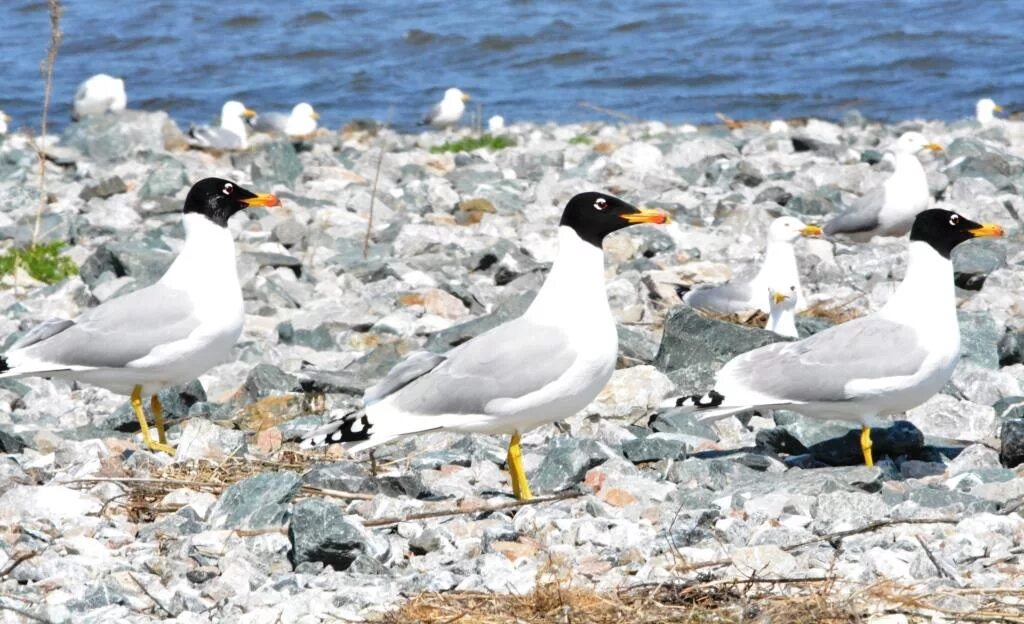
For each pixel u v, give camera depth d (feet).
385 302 62.23
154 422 46.98
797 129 114.21
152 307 43.04
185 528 35.12
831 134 111.75
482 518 36.04
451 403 36.99
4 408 49.21
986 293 60.44
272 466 40.65
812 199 82.17
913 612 28.14
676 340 50.19
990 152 90.84
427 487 38.96
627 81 156.25
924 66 156.35
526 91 154.51
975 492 36.50
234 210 43.96
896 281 64.08
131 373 42.96
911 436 40.81
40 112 142.10
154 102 152.87
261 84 161.58
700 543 32.68
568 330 37.35
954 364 39.19
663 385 47.39
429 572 31.30
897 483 37.88
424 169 96.43
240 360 54.29
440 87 159.02
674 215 81.00
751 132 116.57
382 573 32.42
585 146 105.40
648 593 29.07
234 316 43.88
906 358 38.47
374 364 51.67
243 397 49.85
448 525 35.01
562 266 37.81
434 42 179.93
